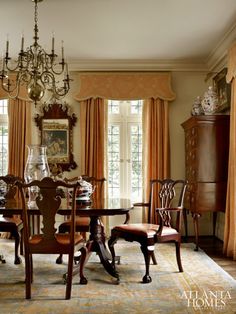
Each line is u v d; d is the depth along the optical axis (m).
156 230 3.34
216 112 4.99
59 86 5.59
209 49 4.99
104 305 2.68
